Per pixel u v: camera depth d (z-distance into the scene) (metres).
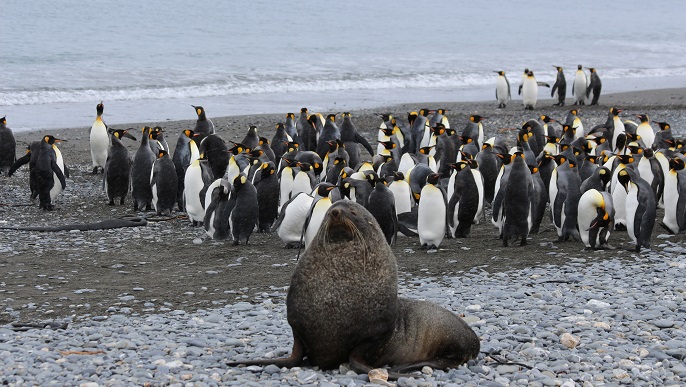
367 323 9.91
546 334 12.41
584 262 18.47
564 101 58.38
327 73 71.00
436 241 20.34
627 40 113.94
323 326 9.94
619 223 22.47
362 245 9.87
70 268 18.20
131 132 42.47
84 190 29.75
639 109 53.00
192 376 10.19
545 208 25.03
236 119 46.72
